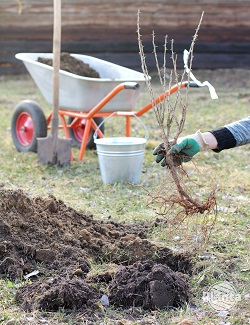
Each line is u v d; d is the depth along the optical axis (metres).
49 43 11.43
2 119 8.38
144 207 5.20
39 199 4.70
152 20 11.31
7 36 11.46
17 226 4.39
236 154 6.77
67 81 6.30
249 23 11.38
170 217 4.94
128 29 11.34
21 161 6.36
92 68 6.93
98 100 6.34
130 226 4.81
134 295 3.95
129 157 5.71
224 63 11.48
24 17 11.38
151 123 8.16
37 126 6.57
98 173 6.07
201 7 11.28
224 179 5.90
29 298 3.95
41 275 4.18
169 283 3.96
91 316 3.87
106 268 4.27
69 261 4.26
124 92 6.32
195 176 5.94
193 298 4.02
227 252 4.48
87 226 4.64
